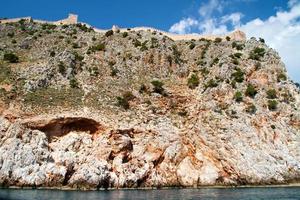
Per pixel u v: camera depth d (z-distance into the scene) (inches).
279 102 3506.4
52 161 2637.8
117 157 2822.3
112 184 2662.4
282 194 2298.2
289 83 3745.1
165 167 2920.8
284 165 3053.6
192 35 4704.7
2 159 2514.8
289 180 2992.1
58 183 2534.5
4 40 4077.3
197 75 3890.3
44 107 2994.6
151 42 4173.2
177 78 3870.6
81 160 2714.1
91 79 3560.5
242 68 3779.5
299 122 3410.4
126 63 3875.5
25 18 4726.9
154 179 2802.7
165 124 3196.4
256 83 3639.3
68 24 4677.7
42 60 3690.9
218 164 3009.4
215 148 3068.4
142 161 2871.6
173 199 2032.5
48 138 2824.8
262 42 4286.4
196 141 3142.2
